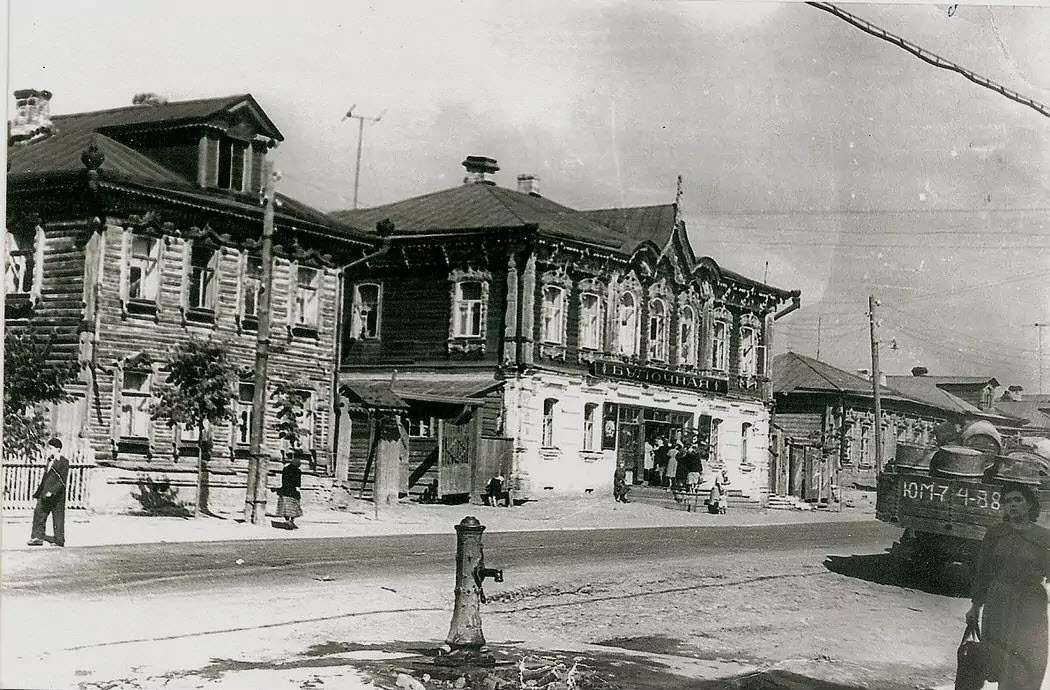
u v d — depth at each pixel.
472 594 12.81
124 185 24.05
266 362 23.81
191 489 25.39
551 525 27.28
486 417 31.73
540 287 32.06
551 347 32.62
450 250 32.56
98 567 16.59
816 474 42.03
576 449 33.47
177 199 25.28
